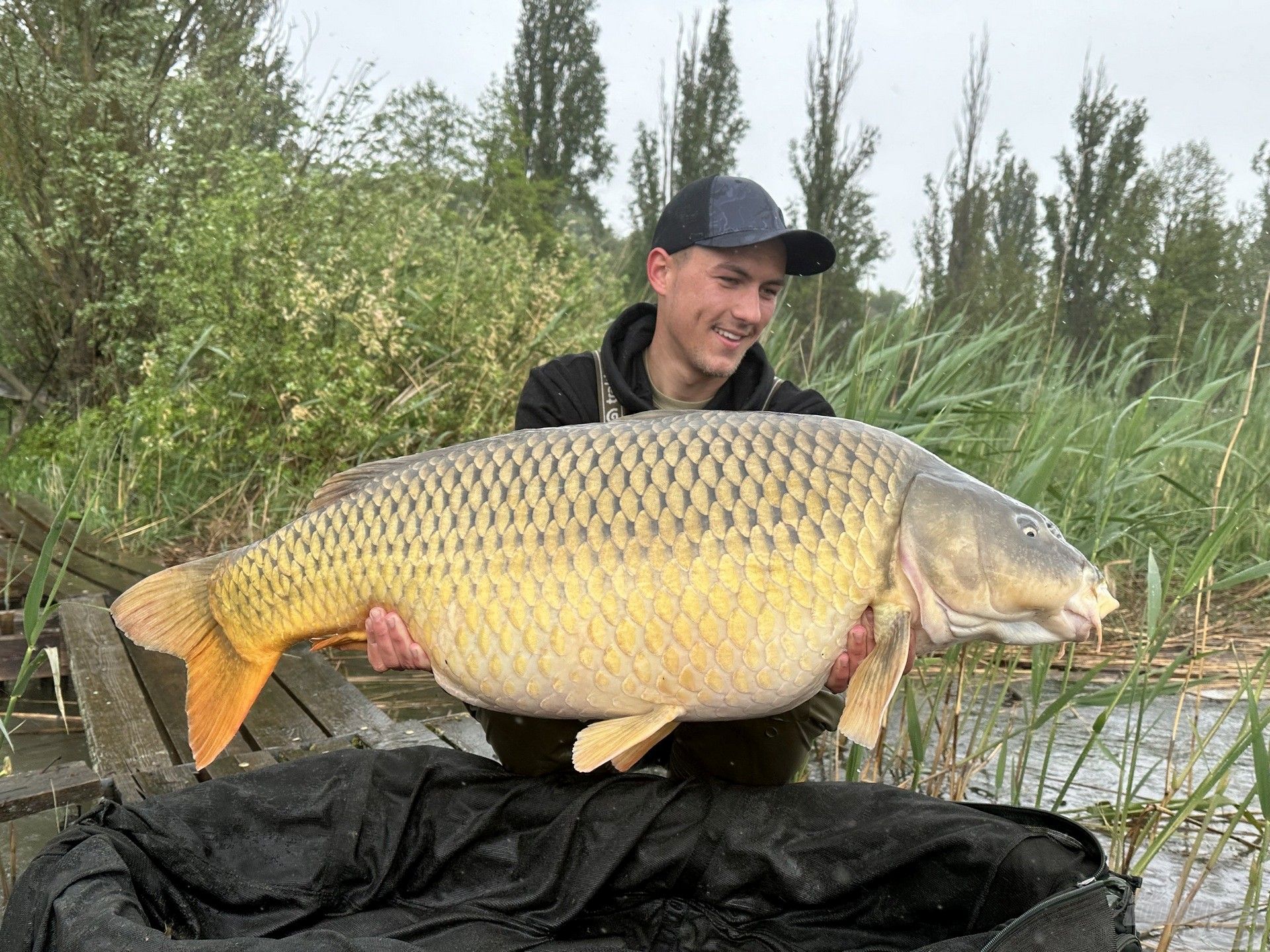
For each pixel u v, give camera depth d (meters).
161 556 5.95
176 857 1.96
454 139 9.89
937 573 1.87
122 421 7.19
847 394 3.53
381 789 2.18
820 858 2.02
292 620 2.08
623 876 2.10
